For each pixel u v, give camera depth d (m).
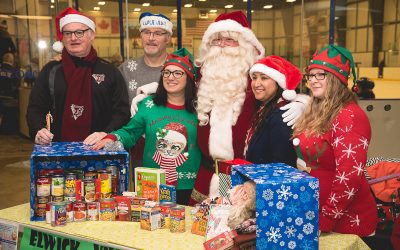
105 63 2.94
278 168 1.73
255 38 2.72
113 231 1.87
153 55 3.31
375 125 4.04
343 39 5.64
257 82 2.27
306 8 5.74
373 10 5.44
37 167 2.12
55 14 8.20
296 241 1.50
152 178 2.08
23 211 2.15
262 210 1.46
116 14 6.20
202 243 1.73
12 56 8.87
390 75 5.31
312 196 1.50
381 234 2.55
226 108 2.54
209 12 5.75
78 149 2.16
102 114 2.89
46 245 1.90
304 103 2.21
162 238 1.79
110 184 2.08
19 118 9.54
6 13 8.62
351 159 1.79
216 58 2.65
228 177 2.13
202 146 2.57
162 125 2.56
